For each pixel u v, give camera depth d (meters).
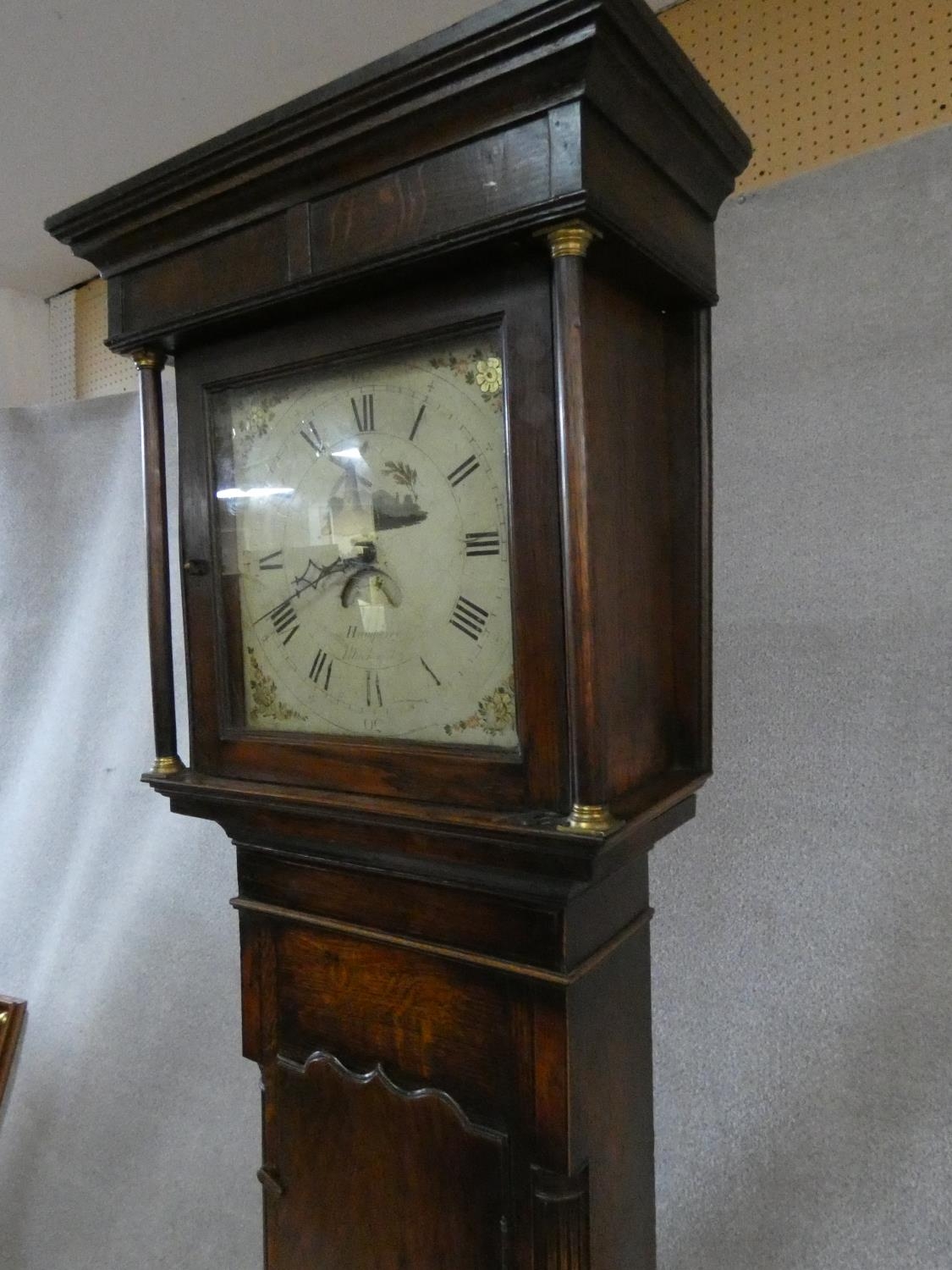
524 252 0.70
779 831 1.07
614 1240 0.88
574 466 0.67
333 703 0.85
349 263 0.74
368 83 0.69
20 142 1.43
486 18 0.63
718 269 1.12
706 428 0.89
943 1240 0.97
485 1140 0.83
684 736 0.91
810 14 1.10
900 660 1.01
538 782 0.72
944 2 1.02
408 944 0.85
